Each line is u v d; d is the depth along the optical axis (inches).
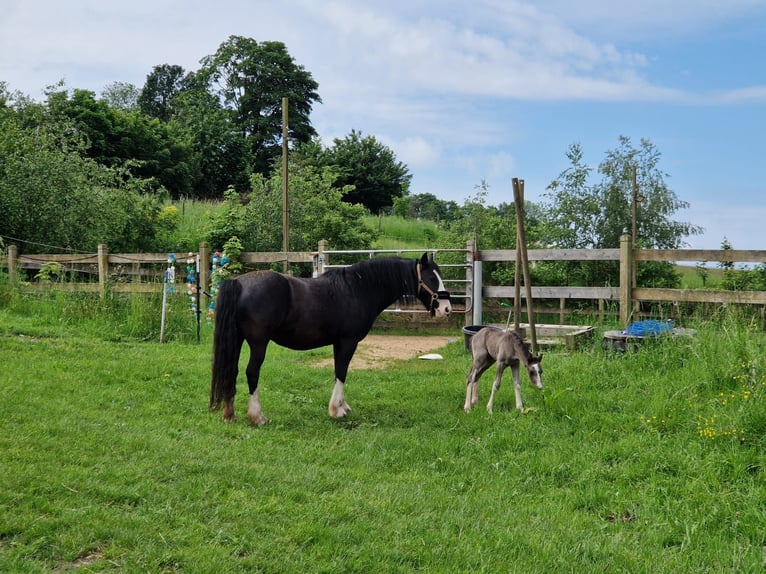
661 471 223.6
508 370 373.7
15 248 615.2
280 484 202.4
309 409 312.7
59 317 503.5
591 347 386.0
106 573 143.0
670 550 175.6
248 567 150.5
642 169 638.5
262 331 280.4
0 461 196.2
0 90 970.7
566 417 278.1
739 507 195.9
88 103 1448.1
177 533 162.4
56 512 167.2
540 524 188.2
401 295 315.0
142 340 476.4
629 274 436.1
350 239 867.4
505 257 499.8
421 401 327.0
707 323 348.5
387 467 234.4
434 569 156.8
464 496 207.9
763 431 237.6
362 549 163.5
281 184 884.6
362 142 1908.2
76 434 231.3
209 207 1231.5
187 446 234.2
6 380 303.4
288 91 2172.7
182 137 1760.6
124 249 876.6
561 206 634.2
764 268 524.7
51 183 727.1
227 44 2199.8
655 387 296.5
